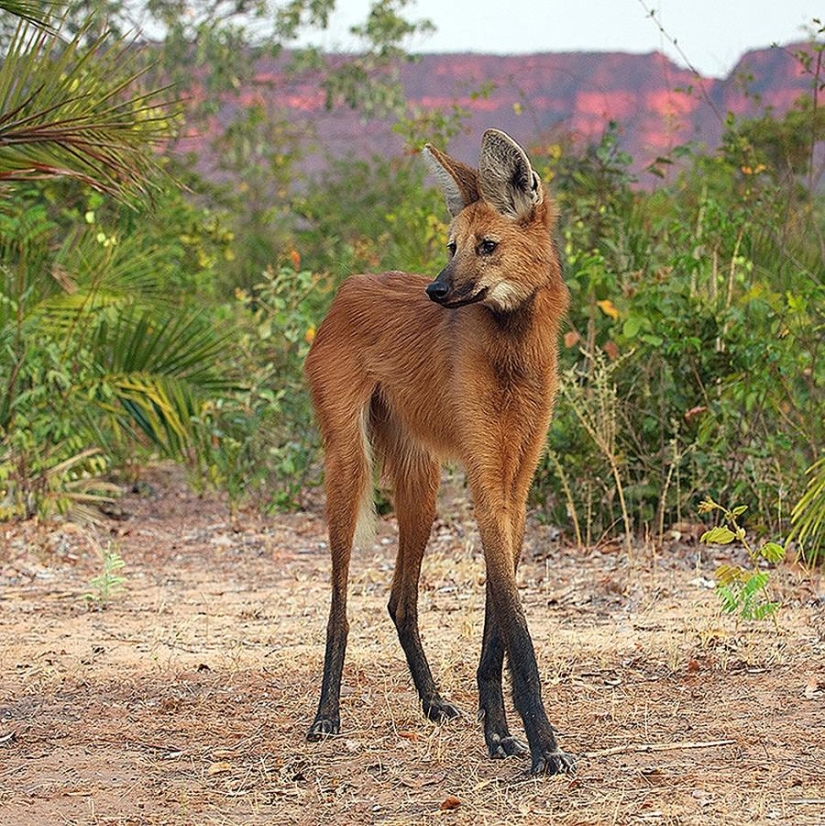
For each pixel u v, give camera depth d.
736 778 4.42
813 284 8.23
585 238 10.11
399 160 17.73
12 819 4.31
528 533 8.94
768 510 8.17
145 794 4.53
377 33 17.53
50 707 5.57
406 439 5.52
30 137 5.71
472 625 6.69
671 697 5.42
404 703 5.52
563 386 8.45
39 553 8.67
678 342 8.30
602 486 8.51
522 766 4.66
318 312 11.69
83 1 15.80
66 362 9.70
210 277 12.69
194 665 6.18
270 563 8.55
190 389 9.99
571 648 6.21
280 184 18.62
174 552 8.92
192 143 18.00
